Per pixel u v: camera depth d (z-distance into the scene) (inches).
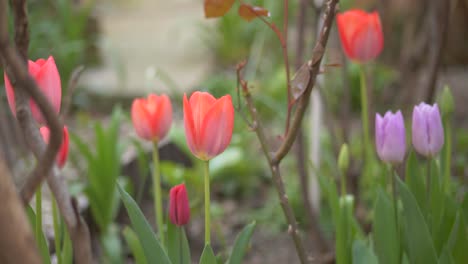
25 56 33.0
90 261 32.7
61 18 132.1
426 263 41.7
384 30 87.4
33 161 77.0
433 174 44.5
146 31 184.1
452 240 43.4
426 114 43.4
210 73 146.5
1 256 29.9
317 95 70.3
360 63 55.6
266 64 136.4
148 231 39.1
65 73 126.0
